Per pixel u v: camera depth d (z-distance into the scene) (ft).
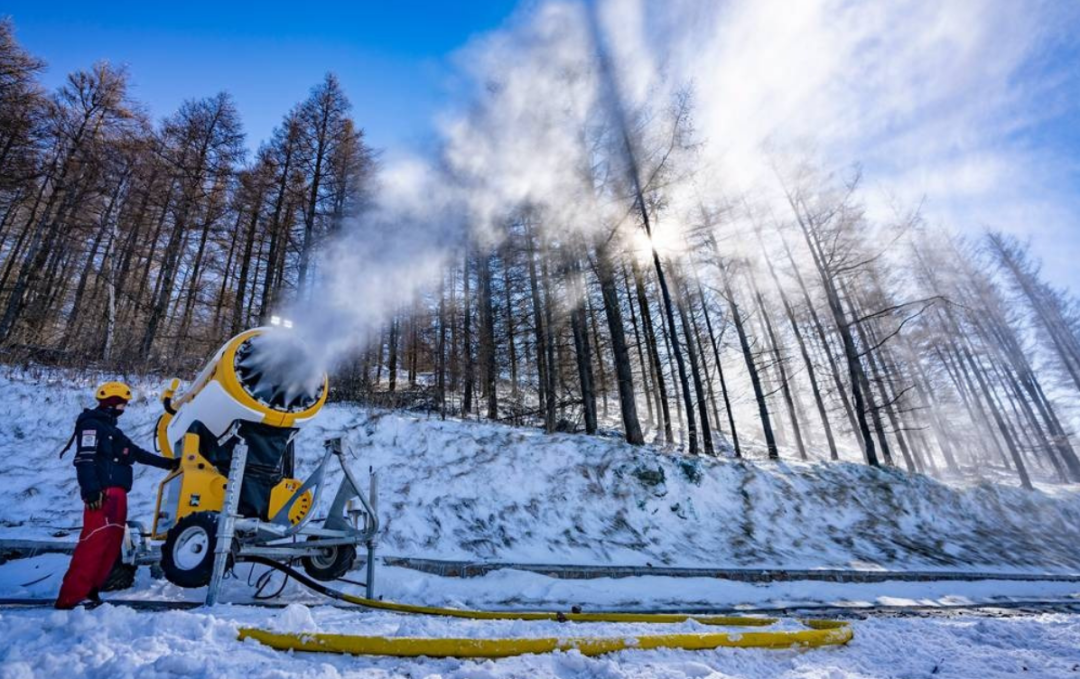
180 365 43.24
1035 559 37.91
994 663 8.74
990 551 37.29
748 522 32.91
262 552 12.16
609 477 32.22
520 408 57.26
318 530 12.94
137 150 61.52
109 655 6.58
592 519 29.07
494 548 24.76
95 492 10.20
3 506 20.24
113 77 61.82
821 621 11.12
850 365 51.85
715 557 28.45
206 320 57.93
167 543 11.27
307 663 6.83
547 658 7.58
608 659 7.86
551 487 30.25
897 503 40.14
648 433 71.61
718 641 8.70
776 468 40.40
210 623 7.91
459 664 7.27
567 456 33.32
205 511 11.53
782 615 16.85
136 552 12.76
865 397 58.39
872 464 47.44
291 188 57.62
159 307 50.67
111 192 58.80
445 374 61.62
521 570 20.95
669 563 26.66
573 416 55.57
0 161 52.65
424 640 7.56
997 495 46.73
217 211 61.87
